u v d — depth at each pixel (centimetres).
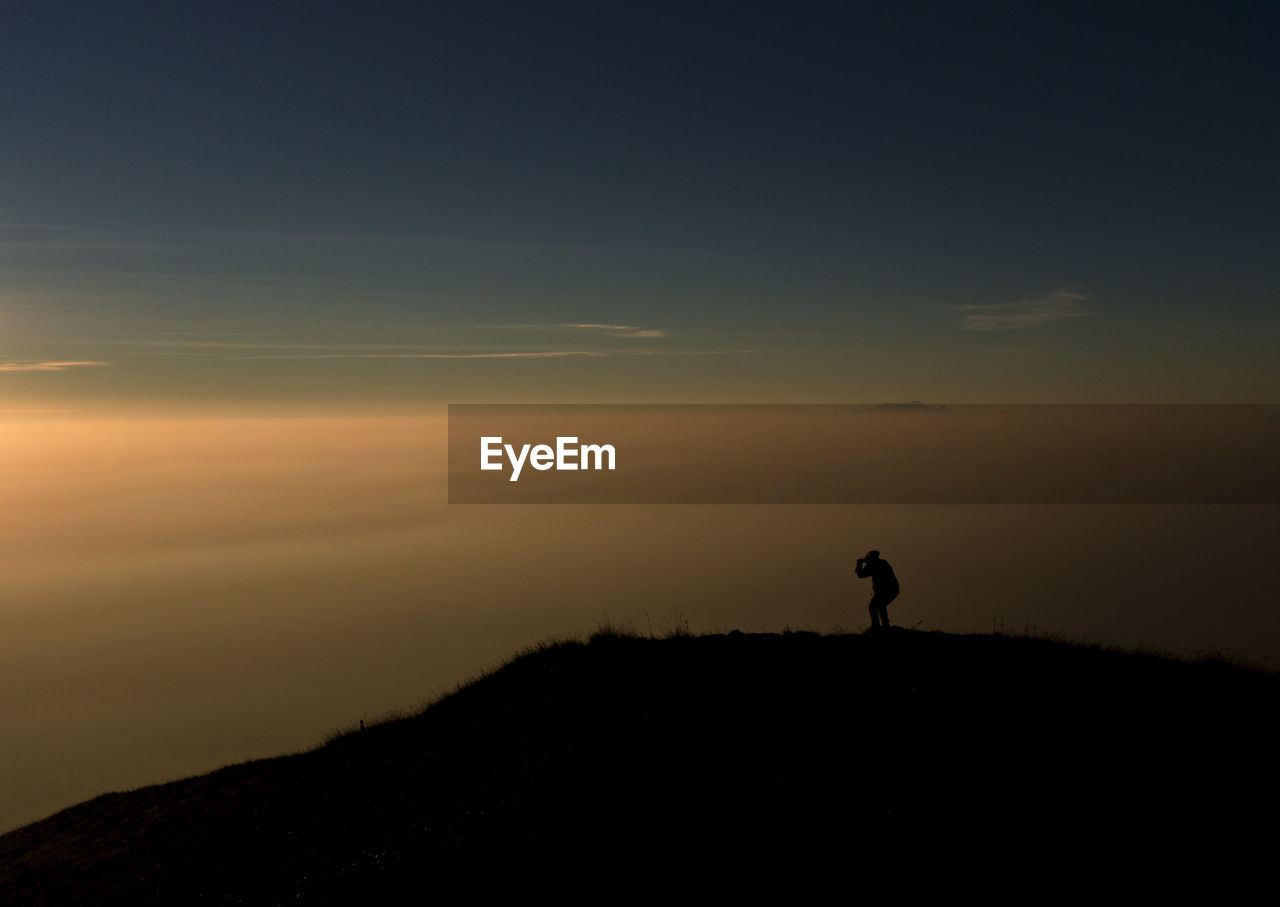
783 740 1060
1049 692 1112
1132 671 1180
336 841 1112
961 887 771
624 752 1097
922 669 1216
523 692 1480
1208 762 939
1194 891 741
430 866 917
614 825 920
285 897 965
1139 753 963
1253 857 776
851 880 793
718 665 1339
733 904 775
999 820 861
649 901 794
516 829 949
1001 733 1019
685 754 1061
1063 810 870
